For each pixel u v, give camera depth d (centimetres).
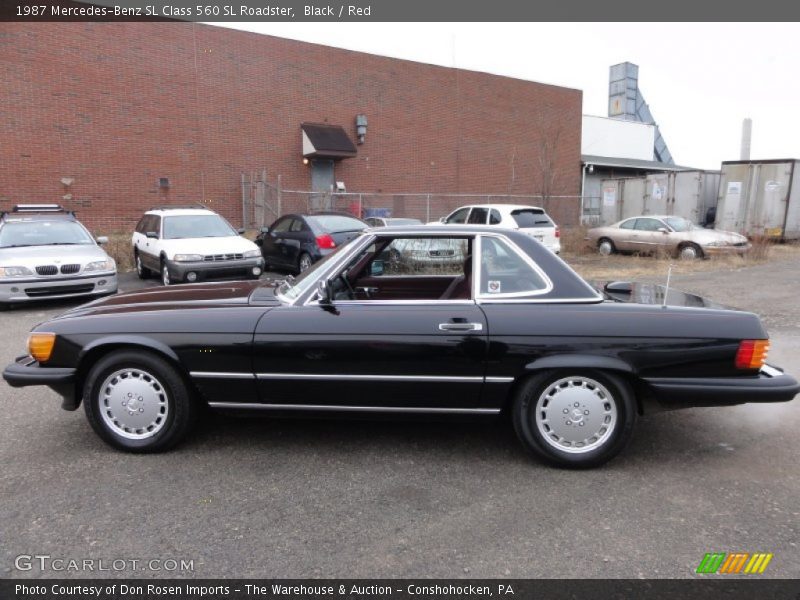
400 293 473
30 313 898
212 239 1112
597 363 348
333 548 283
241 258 1073
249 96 1962
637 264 1498
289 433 422
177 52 1822
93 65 1691
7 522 304
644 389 357
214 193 1927
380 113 2244
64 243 1004
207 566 269
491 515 312
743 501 328
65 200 1677
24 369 384
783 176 1858
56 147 1655
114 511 315
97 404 381
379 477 355
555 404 360
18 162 1605
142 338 371
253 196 1978
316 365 365
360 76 2184
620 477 356
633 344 348
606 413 360
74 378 380
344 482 349
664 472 363
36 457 381
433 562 272
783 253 1678
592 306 361
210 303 398
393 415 375
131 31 1741
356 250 389
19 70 1585
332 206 2116
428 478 354
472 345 356
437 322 359
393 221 1593
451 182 2455
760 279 1204
